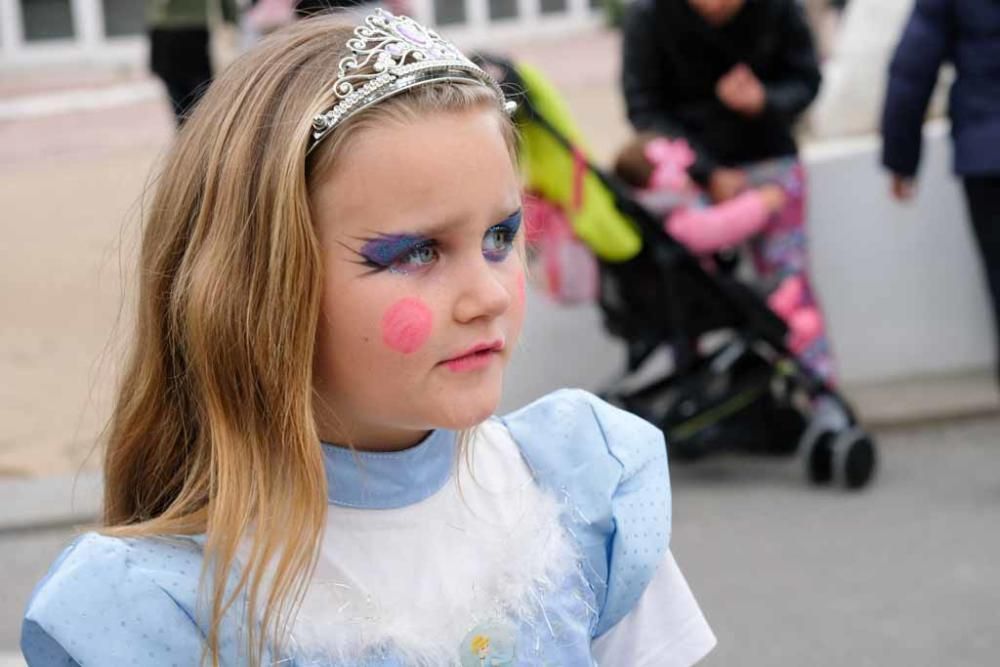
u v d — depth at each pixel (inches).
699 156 188.2
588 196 174.2
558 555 55.7
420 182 48.2
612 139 399.9
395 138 48.3
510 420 59.9
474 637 53.0
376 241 48.5
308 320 49.0
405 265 49.1
